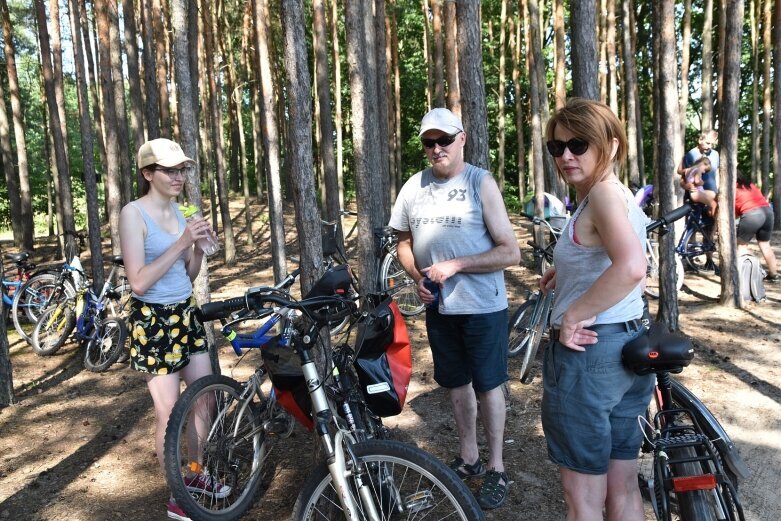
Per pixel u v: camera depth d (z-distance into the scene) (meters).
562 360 1.89
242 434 2.79
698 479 1.89
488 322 2.75
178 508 2.73
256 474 2.84
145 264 2.63
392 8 13.75
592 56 4.38
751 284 6.08
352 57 5.87
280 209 6.70
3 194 20.62
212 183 11.85
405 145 22.55
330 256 6.42
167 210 2.76
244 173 12.41
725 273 6.04
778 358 4.62
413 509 2.11
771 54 14.35
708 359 4.65
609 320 1.83
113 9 6.44
